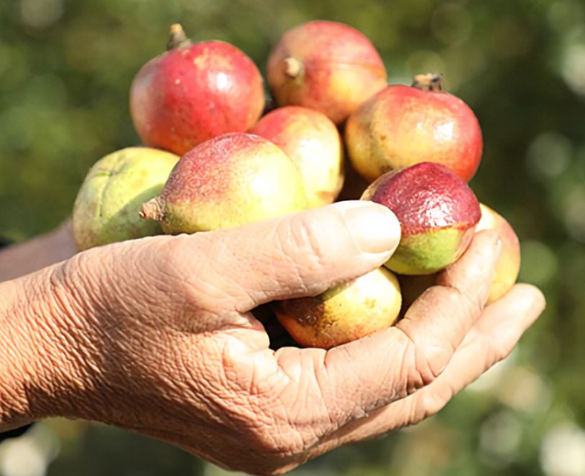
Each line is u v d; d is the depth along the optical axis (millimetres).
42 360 415
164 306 398
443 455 932
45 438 1056
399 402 452
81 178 955
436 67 919
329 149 456
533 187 868
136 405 427
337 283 399
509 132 866
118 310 404
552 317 877
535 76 857
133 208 439
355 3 930
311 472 938
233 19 942
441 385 456
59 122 940
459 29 919
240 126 459
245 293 396
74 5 968
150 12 948
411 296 437
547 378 898
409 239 413
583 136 848
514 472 892
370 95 475
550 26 841
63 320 410
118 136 954
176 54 459
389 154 447
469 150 450
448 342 421
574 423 893
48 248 557
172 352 407
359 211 395
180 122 453
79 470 1003
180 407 421
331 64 469
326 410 420
